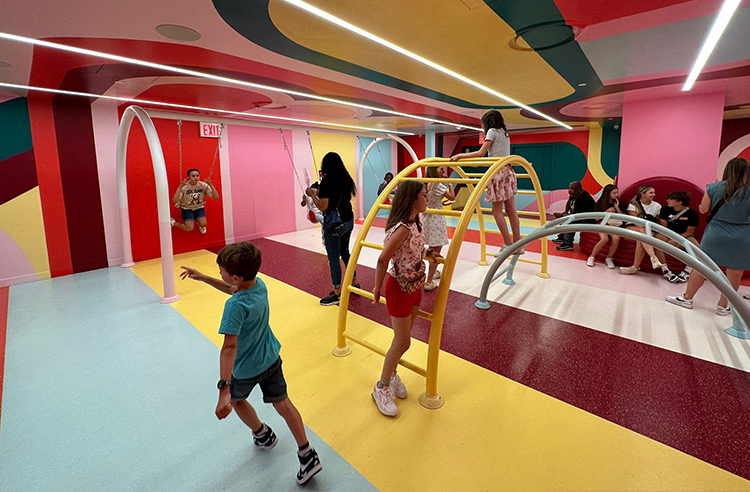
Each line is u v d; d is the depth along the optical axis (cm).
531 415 209
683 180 473
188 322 340
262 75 357
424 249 214
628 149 510
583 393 228
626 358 266
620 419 204
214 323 338
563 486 162
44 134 463
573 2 207
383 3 206
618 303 366
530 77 377
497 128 335
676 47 286
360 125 772
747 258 296
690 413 208
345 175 360
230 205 668
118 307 376
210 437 196
